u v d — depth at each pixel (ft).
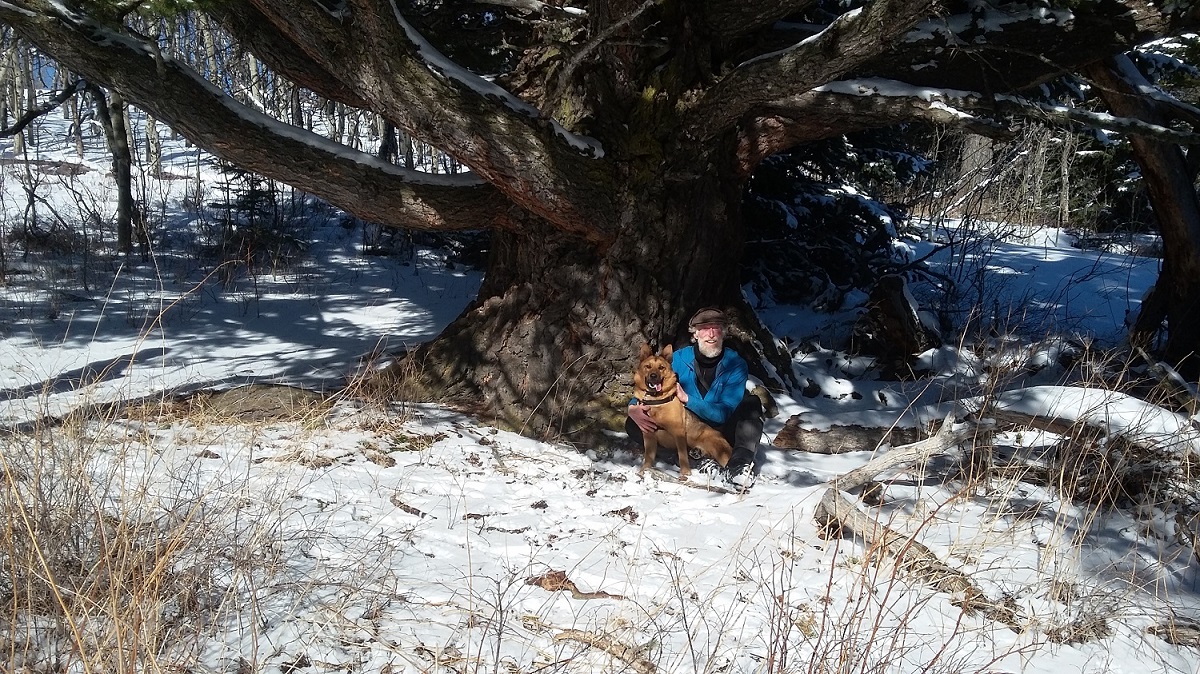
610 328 20.92
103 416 15.97
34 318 31.81
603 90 20.08
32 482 11.12
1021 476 16.14
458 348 22.33
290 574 11.19
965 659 10.36
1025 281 39.37
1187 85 31.09
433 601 10.92
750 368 22.74
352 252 47.19
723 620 10.87
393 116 17.99
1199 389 20.03
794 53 16.96
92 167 74.54
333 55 17.26
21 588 9.52
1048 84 28.53
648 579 12.06
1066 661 10.58
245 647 9.43
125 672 8.24
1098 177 63.87
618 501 15.66
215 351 28.55
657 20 19.63
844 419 20.49
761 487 17.22
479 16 26.58
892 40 15.69
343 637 9.79
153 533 10.46
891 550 12.70
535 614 10.78
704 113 19.51
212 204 51.29
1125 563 13.51
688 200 20.95
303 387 22.61
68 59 17.53
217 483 13.79
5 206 55.36
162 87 17.93
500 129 18.04
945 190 51.34
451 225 20.90
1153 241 56.80
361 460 16.88
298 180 19.62
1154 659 10.84
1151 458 16.19
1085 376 21.47
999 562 13.25
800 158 32.89
